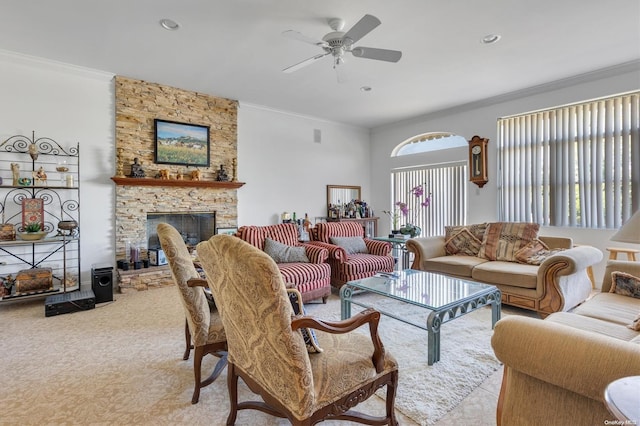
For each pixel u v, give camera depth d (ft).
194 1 8.66
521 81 14.30
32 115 12.26
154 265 14.26
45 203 12.53
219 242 4.25
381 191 22.68
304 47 11.23
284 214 18.89
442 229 19.25
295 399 4.15
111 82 13.82
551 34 10.39
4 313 10.93
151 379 6.97
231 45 11.07
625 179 12.97
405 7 8.95
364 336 5.81
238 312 4.46
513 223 13.41
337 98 16.67
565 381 3.70
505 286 11.12
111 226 13.89
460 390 6.55
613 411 2.53
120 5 8.82
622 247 12.98
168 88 15.07
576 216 14.19
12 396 6.34
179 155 15.43
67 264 13.03
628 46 11.19
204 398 6.33
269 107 18.25
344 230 15.56
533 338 4.02
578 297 10.73
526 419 4.22
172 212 15.25
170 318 10.54
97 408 5.98
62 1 8.61
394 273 11.11
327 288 12.28
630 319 6.57
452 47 11.22
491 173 16.85
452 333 9.37
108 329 9.64
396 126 21.57
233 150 17.16
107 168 13.79
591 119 13.78
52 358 7.87
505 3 8.78
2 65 11.73
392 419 5.32
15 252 12.09
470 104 17.42
